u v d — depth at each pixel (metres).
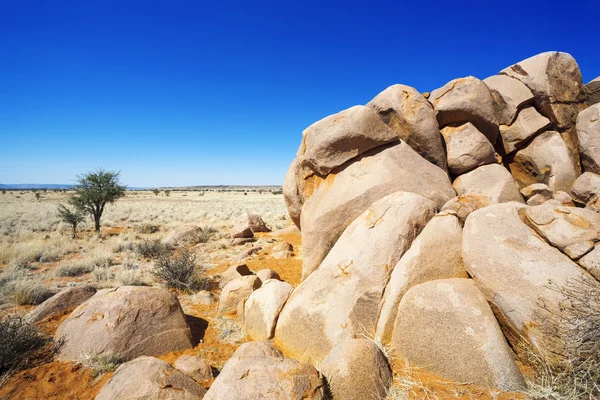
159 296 5.66
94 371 4.38
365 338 4.51
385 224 5.37
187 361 4.38
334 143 6.73
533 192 6.78
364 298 4.76
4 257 11.74
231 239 15.70
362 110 6.60
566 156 7.23
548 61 7.68
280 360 3.71
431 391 3.58
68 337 5.02
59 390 4.08
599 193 6.26
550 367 3.48
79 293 6.80
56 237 15.79
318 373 3.67
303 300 5.13
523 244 4.15
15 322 5.04
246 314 6.05
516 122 7.86
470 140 7.11
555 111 7.56
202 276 9.25
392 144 6.93
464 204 5.36
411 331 4.08
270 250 13.22
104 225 21.94
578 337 3.39
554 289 3.66
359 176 6.69
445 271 4.57
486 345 3.62
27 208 32.19
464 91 7.25
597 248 3.78
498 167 7.00
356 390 3.52
